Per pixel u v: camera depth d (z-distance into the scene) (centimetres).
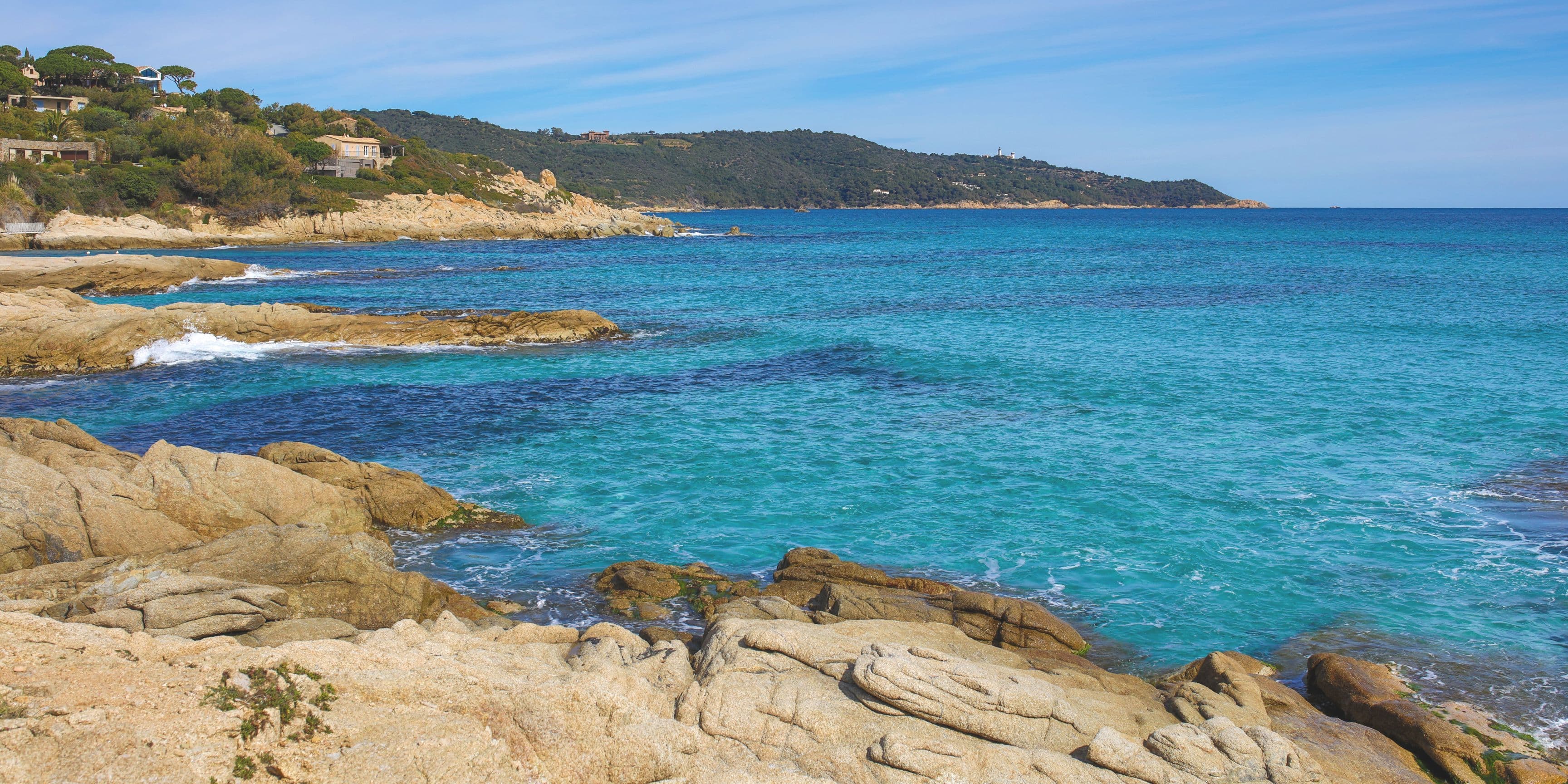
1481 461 2177
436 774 770
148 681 827
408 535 1753
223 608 1211
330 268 7400
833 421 2573
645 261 8781
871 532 1766
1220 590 1520
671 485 2039
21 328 3331
